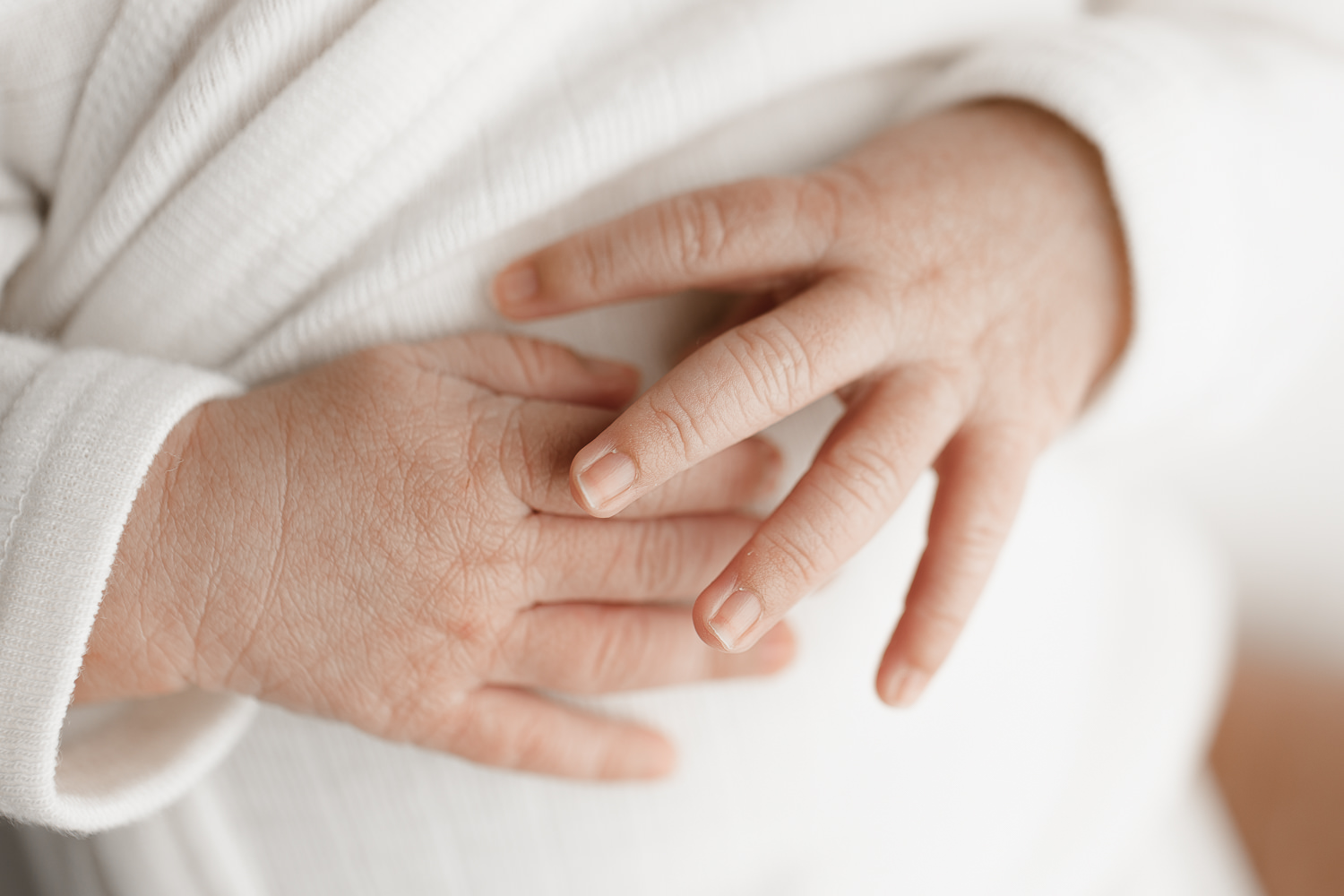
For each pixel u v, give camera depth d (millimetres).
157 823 210
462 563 182
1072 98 193
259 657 184
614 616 191
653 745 200
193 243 185
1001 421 190
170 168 182
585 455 173
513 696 193
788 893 217
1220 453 390
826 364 180
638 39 193
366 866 208
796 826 214
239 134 181
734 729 206
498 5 180
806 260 187
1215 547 414
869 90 206
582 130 187
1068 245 195
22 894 252
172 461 182
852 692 212
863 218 188
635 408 175
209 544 181
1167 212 192
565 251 187
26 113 184
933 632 189
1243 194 198
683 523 190
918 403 184
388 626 183
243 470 182
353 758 203
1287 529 413
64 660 175
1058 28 205
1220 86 198
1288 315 213
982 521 188
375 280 187
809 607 206
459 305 193
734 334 179
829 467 181
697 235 185
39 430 177
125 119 184
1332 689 431
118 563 181
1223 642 332
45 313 197
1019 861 240
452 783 202
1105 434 210
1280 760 417
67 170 188
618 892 207
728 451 188
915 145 195
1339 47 223
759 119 199
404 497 182
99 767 188
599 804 204
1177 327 197
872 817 220
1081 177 197
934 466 193
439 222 186
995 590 222
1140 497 272
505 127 190
